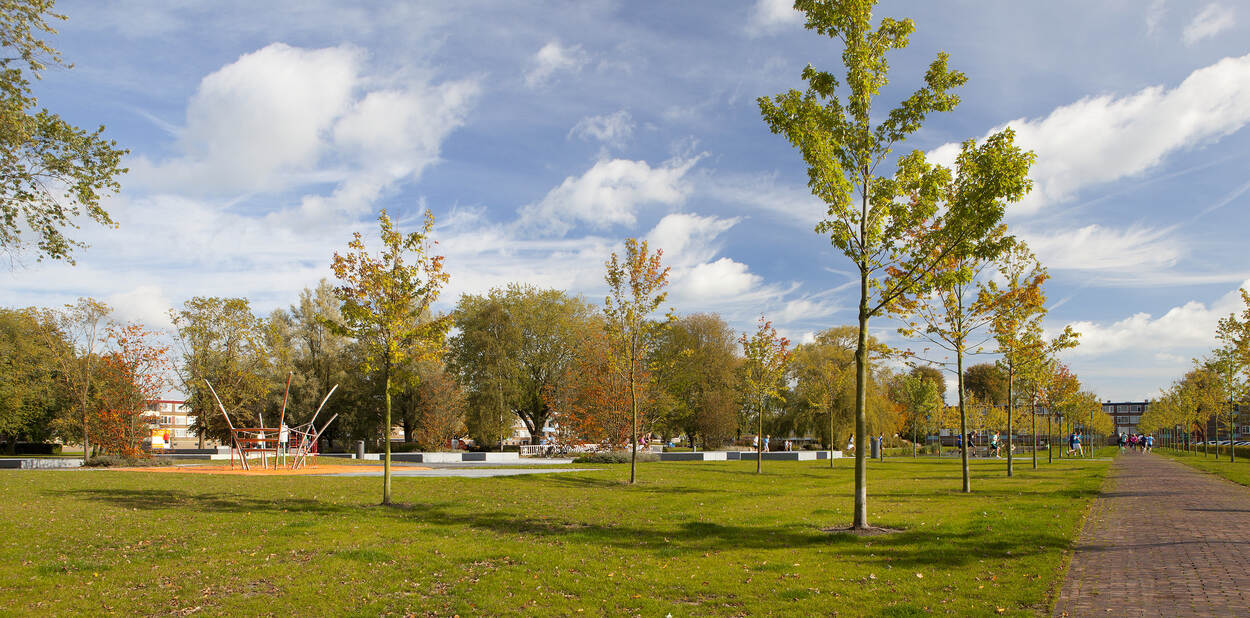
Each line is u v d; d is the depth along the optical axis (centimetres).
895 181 1476
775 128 1519
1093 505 1856
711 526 1494
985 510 1738
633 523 1548
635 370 2917
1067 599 884
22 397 4941
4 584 941
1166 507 1808
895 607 842
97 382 3378
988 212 1419
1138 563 1090
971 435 7312
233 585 963
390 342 1748
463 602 890
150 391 3406
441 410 5184
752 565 1095
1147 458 5275
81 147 1565
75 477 2433
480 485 2323
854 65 1480
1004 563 1089
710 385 5850
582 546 1261
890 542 1282
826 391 5269
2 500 1759
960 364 2316
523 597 915
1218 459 4897
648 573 1042
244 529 1380
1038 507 1798
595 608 869
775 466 3834
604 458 3766
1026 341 2805
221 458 4247
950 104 1447
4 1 1380
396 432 8575
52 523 1414
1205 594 898
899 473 3303
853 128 1491
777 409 5869
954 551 1184
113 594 911
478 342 5809
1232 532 1382
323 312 6294
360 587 958
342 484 2294
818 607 859
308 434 3525
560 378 5591
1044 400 3700
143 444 3500
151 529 1366
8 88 1427
